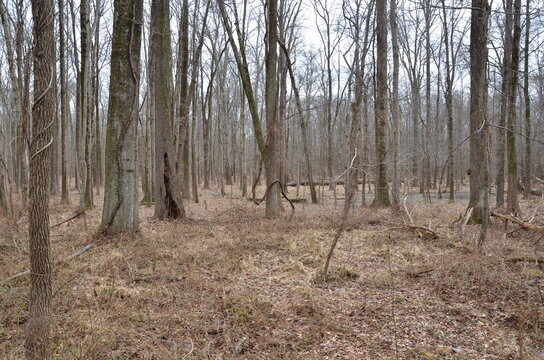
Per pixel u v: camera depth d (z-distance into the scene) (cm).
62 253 678
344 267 640
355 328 443
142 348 378
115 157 802
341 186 2903
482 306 493
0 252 668
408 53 2161
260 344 401
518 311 456
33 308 310
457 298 521
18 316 427
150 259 669
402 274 630
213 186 2855
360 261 704
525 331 428
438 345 400
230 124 3303
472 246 710
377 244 798
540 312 457
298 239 838
